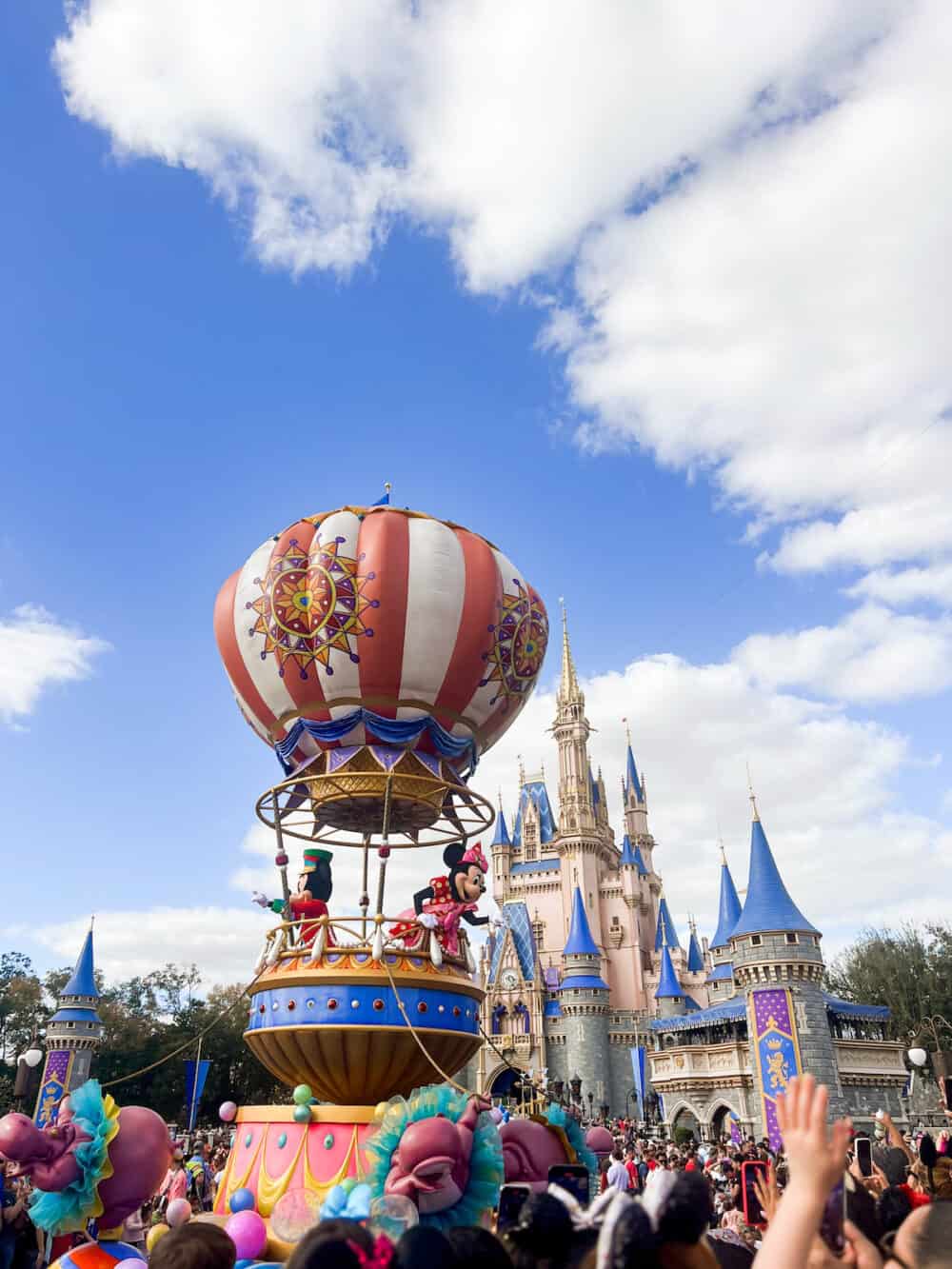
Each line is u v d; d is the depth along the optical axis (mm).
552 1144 10828
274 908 12953
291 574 13648
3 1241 12133
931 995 75125
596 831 115688
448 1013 12141
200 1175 22000
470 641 13594
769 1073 48594
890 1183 9719
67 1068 61750
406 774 13383
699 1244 3693
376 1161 8648
